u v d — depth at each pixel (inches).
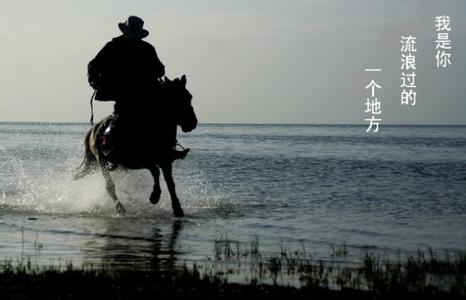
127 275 373.7
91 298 321.4
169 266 412.5
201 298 325.4
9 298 319.6
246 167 1363.2
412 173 1229.7
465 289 352.2
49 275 365.7
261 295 332.8
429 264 417.7
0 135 4141.2
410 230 579.2
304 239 526.9
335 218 647.1
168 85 588.4
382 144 3093.0
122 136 595.8
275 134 6210.6
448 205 759.1
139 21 612.1
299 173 1207.6
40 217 629.3
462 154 2036.2
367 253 463.5
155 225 585.0
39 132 5290.4
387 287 356.2
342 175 1169.4
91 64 608.1
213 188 920.9
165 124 588.4
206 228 574.2
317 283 366.0
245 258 444.5
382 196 845.8
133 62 601.0
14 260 427.2
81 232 542.9
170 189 624.7
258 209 705.6
